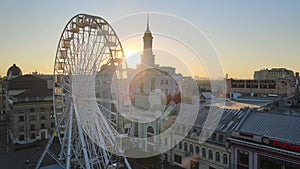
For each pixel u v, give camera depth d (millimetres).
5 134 77812
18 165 50469
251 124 36906
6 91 91188
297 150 29844
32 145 64188
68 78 36312
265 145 32812
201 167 42812
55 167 43188
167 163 48250
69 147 33844
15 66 105312
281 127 34031
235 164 36125
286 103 57188
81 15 33812
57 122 38281
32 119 68562
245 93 105500
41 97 70250
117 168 33719
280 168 31484
